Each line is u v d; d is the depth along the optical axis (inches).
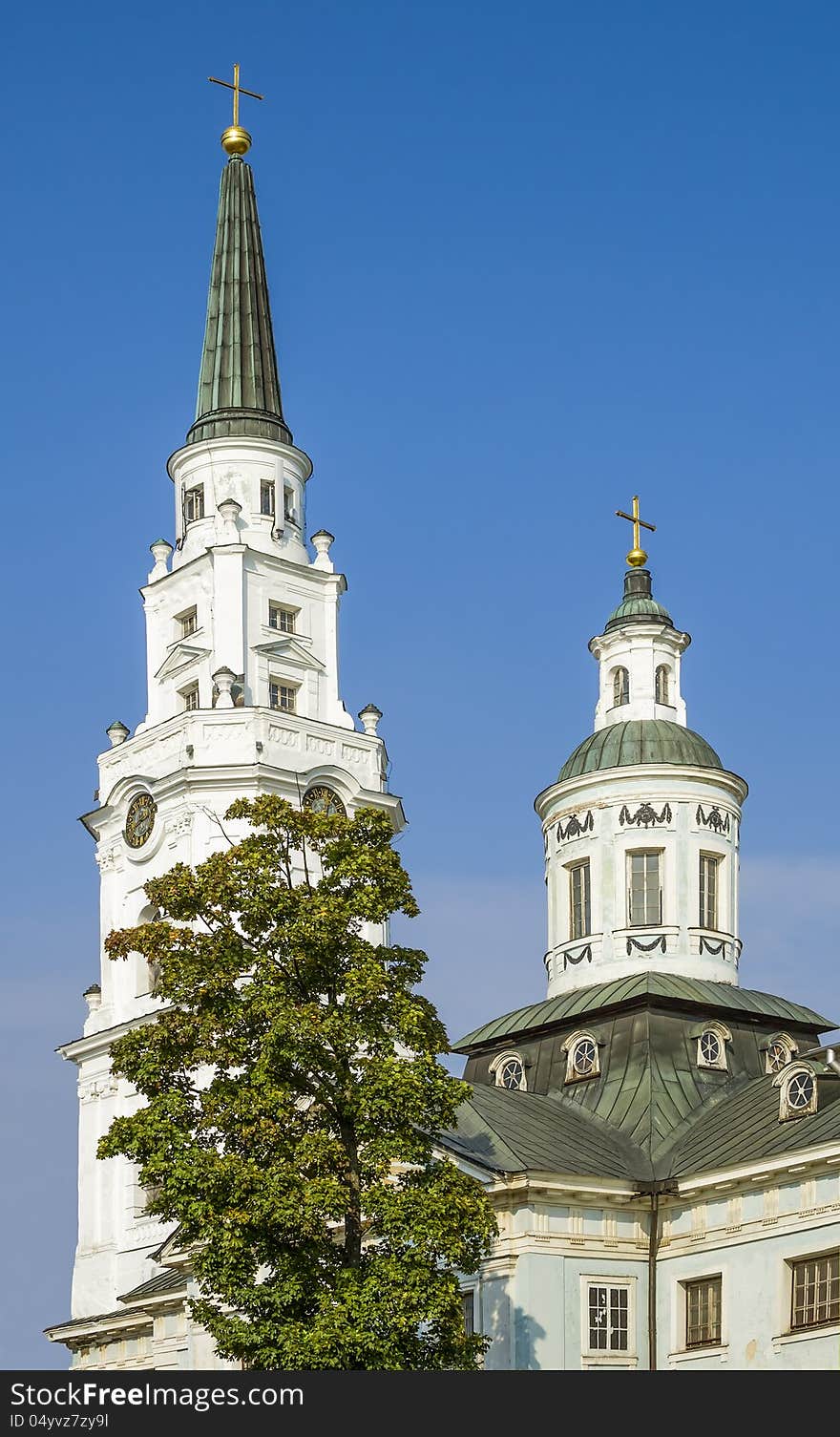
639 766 3794.3
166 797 4458.7
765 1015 3617.1
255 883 2689.5
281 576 4697.3
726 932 3779.5
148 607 4768.7
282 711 4515.3
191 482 4800.7
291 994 2657.5
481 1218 2573.8
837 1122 3009.4
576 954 3786.9
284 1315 2498.8
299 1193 2496.3
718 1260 3065.9
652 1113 3366.1
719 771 3816.4
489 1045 3784.5
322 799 4475.9
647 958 3720.5
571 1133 3334.2
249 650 4598.9
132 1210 4402.1
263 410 4840.1
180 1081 2659.9
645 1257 3159.5
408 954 2733.8
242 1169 2511.1
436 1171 2623.0
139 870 4525.1
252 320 4916.3
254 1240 2511.1
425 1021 2657.5
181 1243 2596.0
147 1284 4023.1
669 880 3757.4
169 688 4662.9
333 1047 2610.7
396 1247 2544.3
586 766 3860.7
